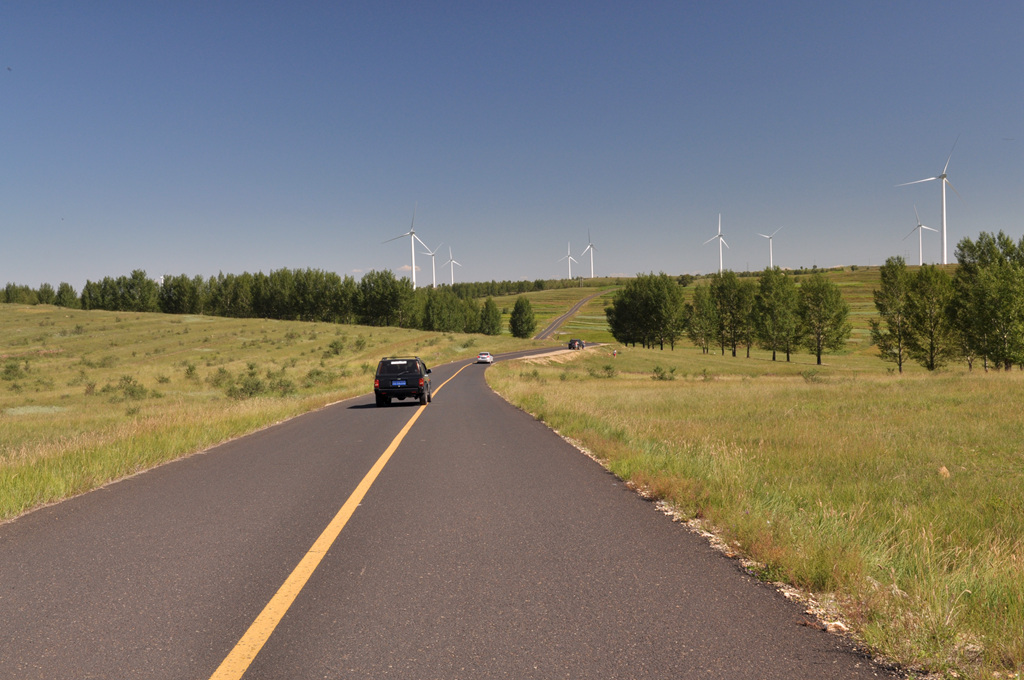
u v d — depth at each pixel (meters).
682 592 3.95
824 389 25.02
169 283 163.88
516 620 3.50
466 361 81.12
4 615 3.65
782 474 8.48
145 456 10.02
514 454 10.38
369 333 116.00
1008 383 23.16
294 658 3.04
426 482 7.96
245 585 4.16
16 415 28.53
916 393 21.19
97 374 61.91
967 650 3.05
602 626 3.41
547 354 90.06
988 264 56.72
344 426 15.59
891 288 71.25
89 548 5.11
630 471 8.18
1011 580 3.91
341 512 6.36
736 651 3.08
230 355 85.56
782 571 4.24
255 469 9.20
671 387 32.62
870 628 3.23
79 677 2.85
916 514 5.99
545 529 5.60
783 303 95.06
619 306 130.12
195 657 3.07
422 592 3.99
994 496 7.14
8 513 6.42
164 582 4.23
